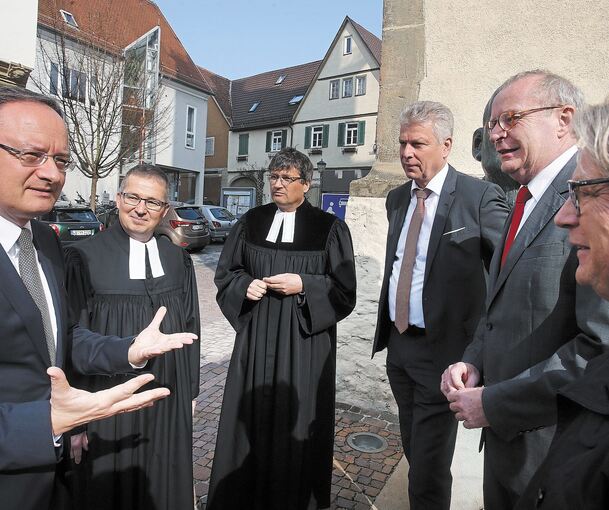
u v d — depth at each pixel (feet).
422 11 11.38
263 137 100.63
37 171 3.76
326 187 74.38
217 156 108.88
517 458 4.64
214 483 7.60
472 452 8.29
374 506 8.14
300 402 7.48
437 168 6.90
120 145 50.14
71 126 45.68
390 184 11.56
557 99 4.60
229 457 7.61
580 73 9.49
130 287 6.43
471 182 6.97
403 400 7.53
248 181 104.27
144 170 6.56
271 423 7.54
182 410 6.61
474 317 6.75
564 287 4.22
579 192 2.80
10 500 3.76
